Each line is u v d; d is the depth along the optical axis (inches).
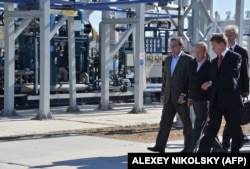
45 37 613.9
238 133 332.8
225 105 323.0
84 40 880.3
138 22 711.7
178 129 542.9
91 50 941.2
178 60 365.7
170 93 368.5
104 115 688.4
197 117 354.6
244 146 420.5
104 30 751.7
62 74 860.0
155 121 624.7
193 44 567.5
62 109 768.3
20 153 388.5
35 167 336.5
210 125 327.6
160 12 845.8
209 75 348.8
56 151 398.0
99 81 907.4
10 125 564.7
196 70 352.2
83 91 880.3
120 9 757.3
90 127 558.9
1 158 366.3
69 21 715.4
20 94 786.2
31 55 822.5
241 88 365.4
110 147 418.6
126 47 969.5
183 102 364.5
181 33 580.7
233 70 320.5
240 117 329.7
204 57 351.6
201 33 597.6
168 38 1009.5
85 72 893.2
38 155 380.5
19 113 701.9
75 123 593.3
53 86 824.9
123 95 910.4
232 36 368.8
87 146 423.5
